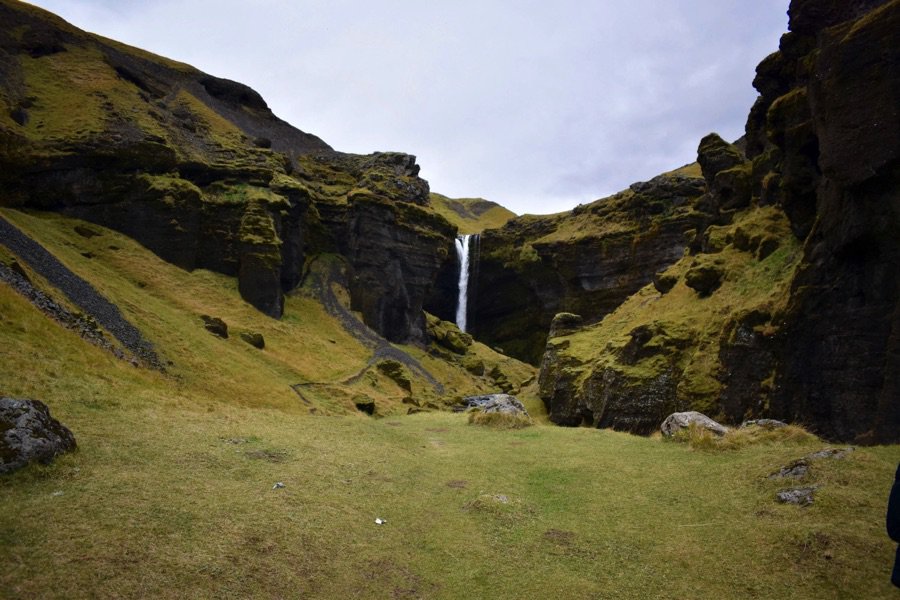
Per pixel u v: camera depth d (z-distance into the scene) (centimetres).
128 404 1803
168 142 7456
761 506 1170
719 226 5084
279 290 7344
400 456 1848
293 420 2342
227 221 7256
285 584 838
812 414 2916
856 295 2788
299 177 10475
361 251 9481
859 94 2684
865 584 834
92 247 5884
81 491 1010
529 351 11969
